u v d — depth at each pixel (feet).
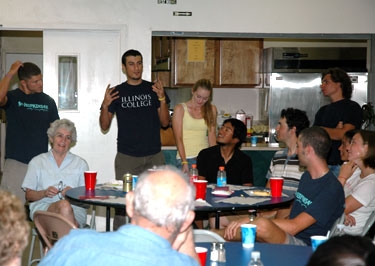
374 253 4.43
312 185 11.16
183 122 17.30
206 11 19.94
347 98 16.69
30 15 19.40
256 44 24.29
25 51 30.09
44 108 16.85
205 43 23.85
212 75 24.07
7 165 16.62
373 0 20.52
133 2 19.72
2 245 4.39
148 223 5.53
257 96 26.07
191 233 6.82
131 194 5.98
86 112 20.12
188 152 17.31
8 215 4.44
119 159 16.71
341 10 20.44
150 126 16.74
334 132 16.08
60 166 14.44
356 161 12.65
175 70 23.75
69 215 13.05
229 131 15.24
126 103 16.62
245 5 20.06
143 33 19.79
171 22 19.85
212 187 14.01
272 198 12.41
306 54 23.81
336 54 23.82
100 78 20.03
